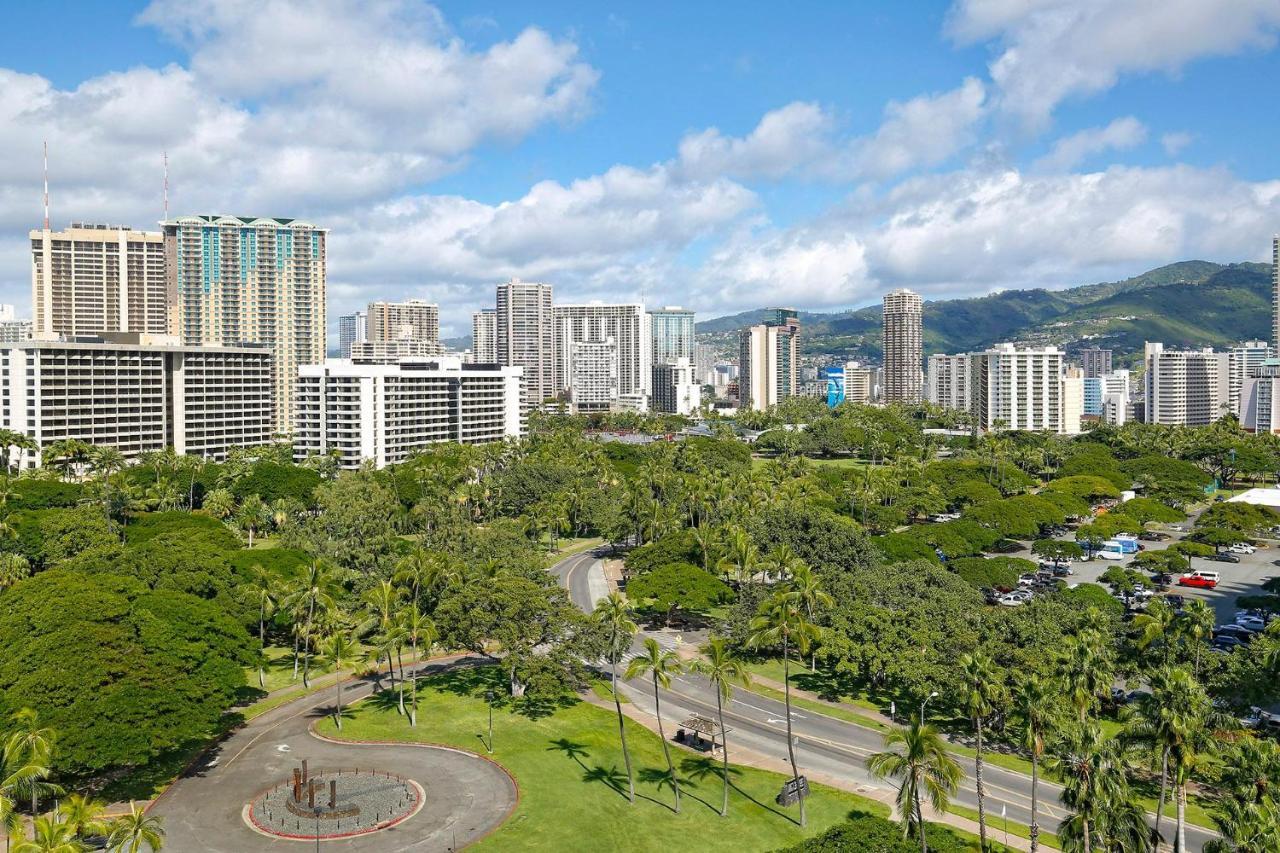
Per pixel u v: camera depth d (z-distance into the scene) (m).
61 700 90.50
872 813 92.50
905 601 131.12
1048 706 86.31
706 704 124.56
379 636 125.38
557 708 122.38
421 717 118.56
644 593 154.88
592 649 121.56
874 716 119.81
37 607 103.94
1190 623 110.81
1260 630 147.50
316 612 132.25
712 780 101.31
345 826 89.44
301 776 98.88
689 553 171.38
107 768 100.31
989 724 113.50
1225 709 102.12
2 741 81.12
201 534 175.12
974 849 83.12
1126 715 93.69
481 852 85.00
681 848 86.12
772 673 137.25
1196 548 184.75
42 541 176.88
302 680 132.75
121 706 91.81
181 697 97.12
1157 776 100.88
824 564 155.50
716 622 163.38
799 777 95.12
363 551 167.62
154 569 133.88
